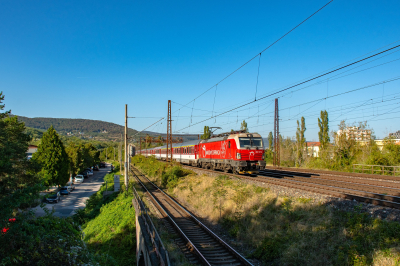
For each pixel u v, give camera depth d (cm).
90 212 2831
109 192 3288
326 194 1213
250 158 2239
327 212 1074
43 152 3716
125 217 1891
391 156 2631
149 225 1177
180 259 977
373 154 2716
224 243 1113
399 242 775
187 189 2266
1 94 1842
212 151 2895
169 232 1298
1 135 1625
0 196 881
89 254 958
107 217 2084
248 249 1121
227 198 1648
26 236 720
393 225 838
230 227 1373
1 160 1103
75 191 4453
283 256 957
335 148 3153
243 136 2280
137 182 3394
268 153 5309
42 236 791
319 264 847
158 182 3123
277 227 1155
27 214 799
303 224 1078
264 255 1015
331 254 862
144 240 1070
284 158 5072
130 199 2284
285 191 1417
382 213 930
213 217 1552
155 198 2194
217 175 2342
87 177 6544
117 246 1555
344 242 882
